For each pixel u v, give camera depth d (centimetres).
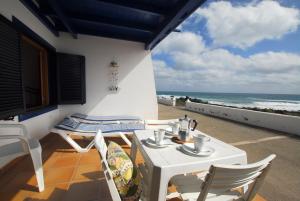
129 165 123
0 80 208
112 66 464
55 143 339
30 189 192
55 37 414
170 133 191
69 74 417
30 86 428
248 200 128
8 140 237
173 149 146
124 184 118
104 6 311
